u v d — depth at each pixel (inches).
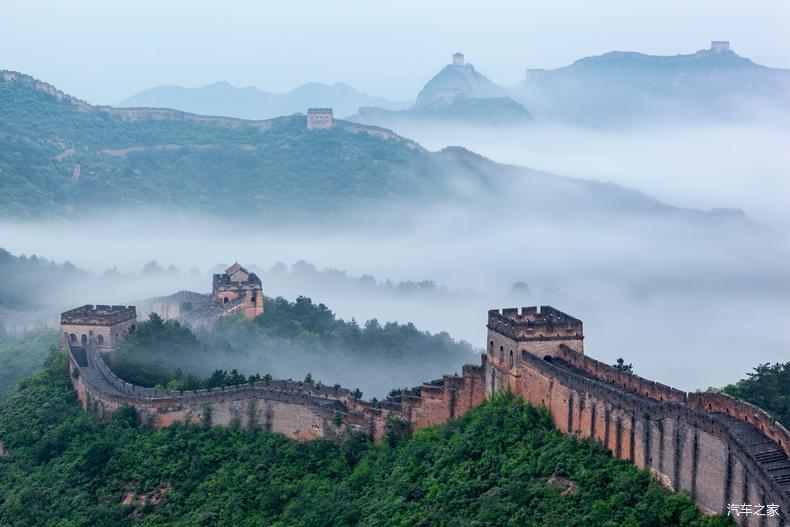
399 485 7450.8
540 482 6565.0
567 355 7455.7
